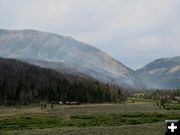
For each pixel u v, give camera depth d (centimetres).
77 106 19562
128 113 12456
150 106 19188
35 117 11125
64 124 9088
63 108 17700
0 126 8938
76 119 10425
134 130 6238
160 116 11062
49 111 15138
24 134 6216
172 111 13988
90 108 17375
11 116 12088
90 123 9206
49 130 7038
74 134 5844
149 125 7519
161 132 5700
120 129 6588
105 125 8594
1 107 18525
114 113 12675
